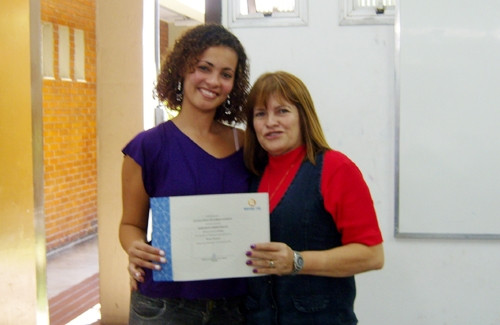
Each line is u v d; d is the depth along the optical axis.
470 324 3.13
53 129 6.34
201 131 1.97
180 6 6.88
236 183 1.94
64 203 6.68
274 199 1.88
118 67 4.04
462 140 3.06
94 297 5.00
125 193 1.96
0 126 2.63
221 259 1.80
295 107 1.89
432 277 3.14
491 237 3.07
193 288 1.89
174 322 1.91
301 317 1.86
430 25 3.03
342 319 1.88
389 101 3.12
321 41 3.13
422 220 3.11
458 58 3.03
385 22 3.08
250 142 1.96
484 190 3.06
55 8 6.22
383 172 3.14
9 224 2.69
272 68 3.16
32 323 2.72
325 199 1.82
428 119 3.07
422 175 3.09
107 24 4.03
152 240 1.81
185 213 1.80
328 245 1.86
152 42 4.12
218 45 1.91
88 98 7.17
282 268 1.75
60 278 5.58
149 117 4.10
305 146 1.90
